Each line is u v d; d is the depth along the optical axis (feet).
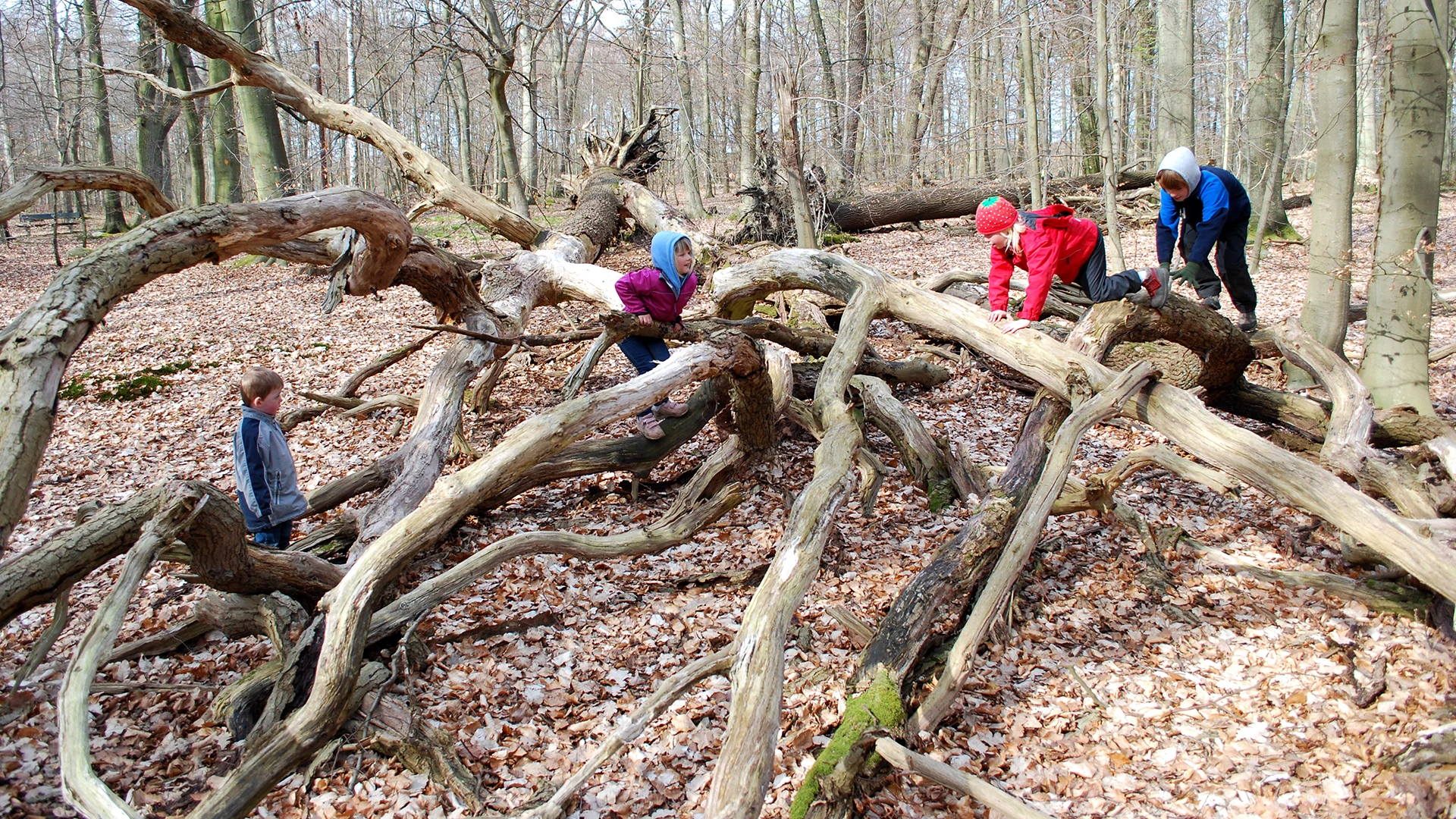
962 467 19.66
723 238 49.60
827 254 20.33
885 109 57.00
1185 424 15.24
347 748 11.42
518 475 13.67
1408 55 18.49
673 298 16.11
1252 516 18.42
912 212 56.39
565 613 15.37
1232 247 17.88
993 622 13.12
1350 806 10.53
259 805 10.66
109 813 8.66
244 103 52.60
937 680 13.25
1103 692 13.19
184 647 13.76
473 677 13.33
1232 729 12.19
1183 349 23.45
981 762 11.85
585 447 19.16
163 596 15.35
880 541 18.01
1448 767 10.46
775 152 47.42
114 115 114.21
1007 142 63.57
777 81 37.22
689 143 61.46
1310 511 13.85
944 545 14.67
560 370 28.68
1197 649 14.15
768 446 19.77
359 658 11.38
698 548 17.83
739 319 23.53
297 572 13.53
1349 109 21.24
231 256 13.66
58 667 13.02
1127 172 53.57
